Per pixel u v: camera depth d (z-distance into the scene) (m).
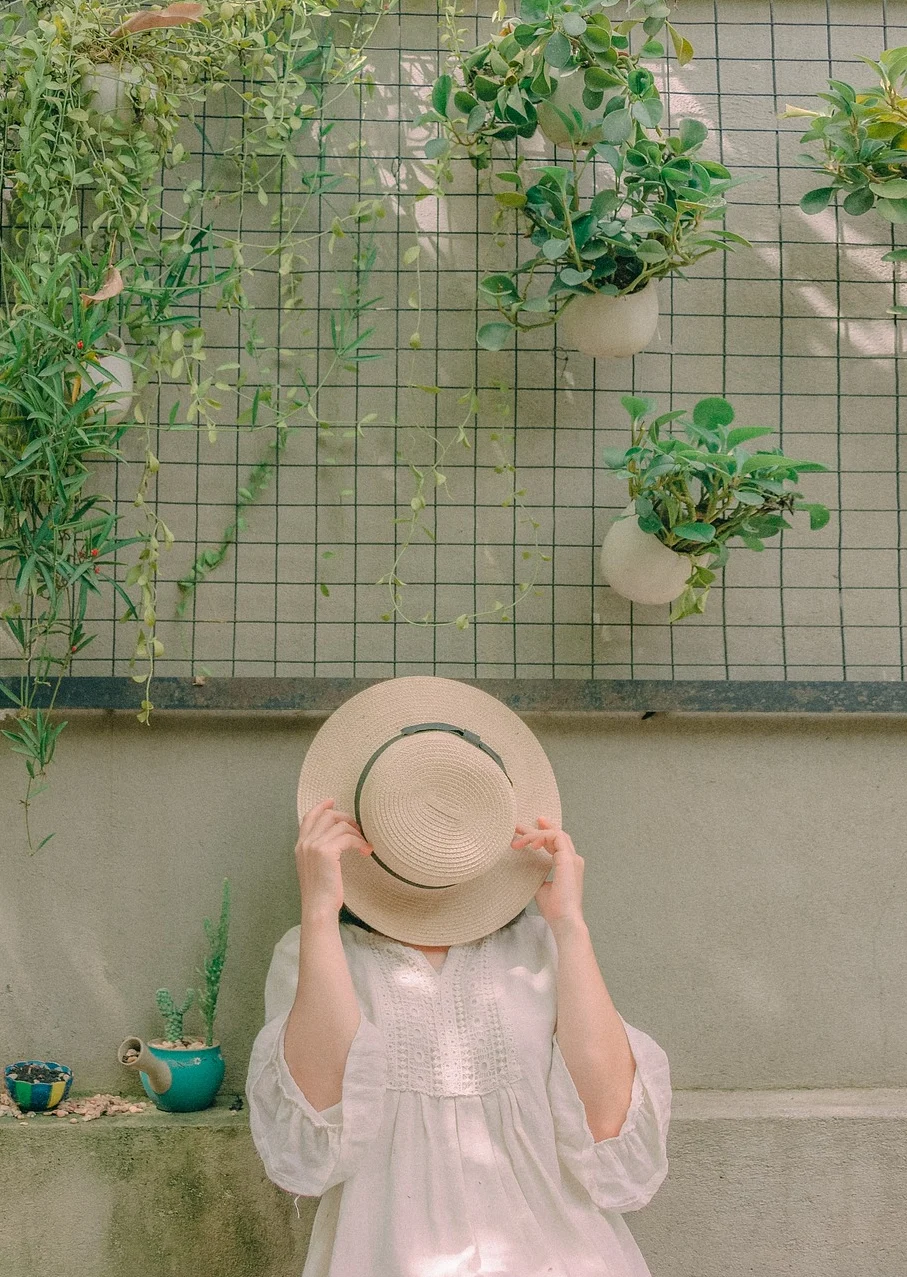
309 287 2.29
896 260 2.28
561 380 2.32
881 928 2.28
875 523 2.35
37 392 1.96
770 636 2.32
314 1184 1.62
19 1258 1.98
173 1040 2.06
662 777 2.28
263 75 2.27
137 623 2.24
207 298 2.27
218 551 2.26
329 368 2.29
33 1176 1.99
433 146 2.12
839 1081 2.24
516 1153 1.69
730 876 2.27
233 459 2.27
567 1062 1.74
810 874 2.28
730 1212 2.11
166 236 2.26
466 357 2.30
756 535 2.10
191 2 2.04
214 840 2.21
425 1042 1.72
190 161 2.27
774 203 2.36
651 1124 1.74
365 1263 1.63
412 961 1.82
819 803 2.29
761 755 2.29
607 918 2.25
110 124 2.11
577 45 2.05
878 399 2.36
